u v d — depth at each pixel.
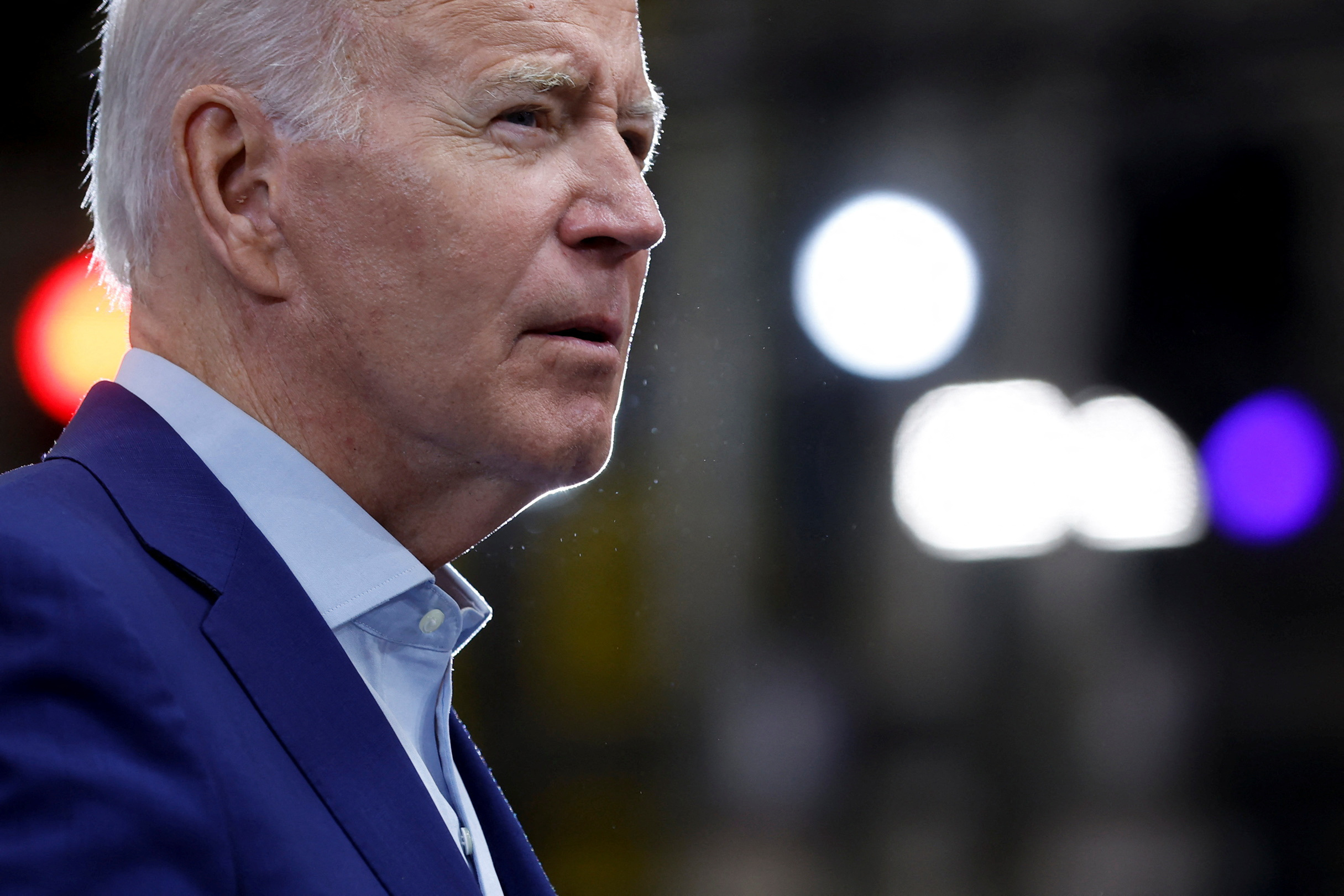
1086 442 14.75
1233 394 15.07
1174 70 13.81
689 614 11.80
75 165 11.76
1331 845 11.61
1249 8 13.62
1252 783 13.00
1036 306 14.16
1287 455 15.13
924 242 13.20
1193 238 14.84
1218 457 15.10
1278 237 14.84
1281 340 15.05
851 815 12.00
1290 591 15.17
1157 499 15.06
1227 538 15.13
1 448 11.41
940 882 10.87
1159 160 14.32
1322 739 14.12
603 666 11.54
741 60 11.18
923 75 12.84
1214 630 14.95
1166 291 14.89
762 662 12.22
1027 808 12.40
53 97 11.20
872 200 11.96
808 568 12.62
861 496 13.20
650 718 11.76
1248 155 14.37
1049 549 14.45
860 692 12.91
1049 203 13.91
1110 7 13.34
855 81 12.05
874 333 13.09
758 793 11.90
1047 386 14.38
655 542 7.45
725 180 10.97
